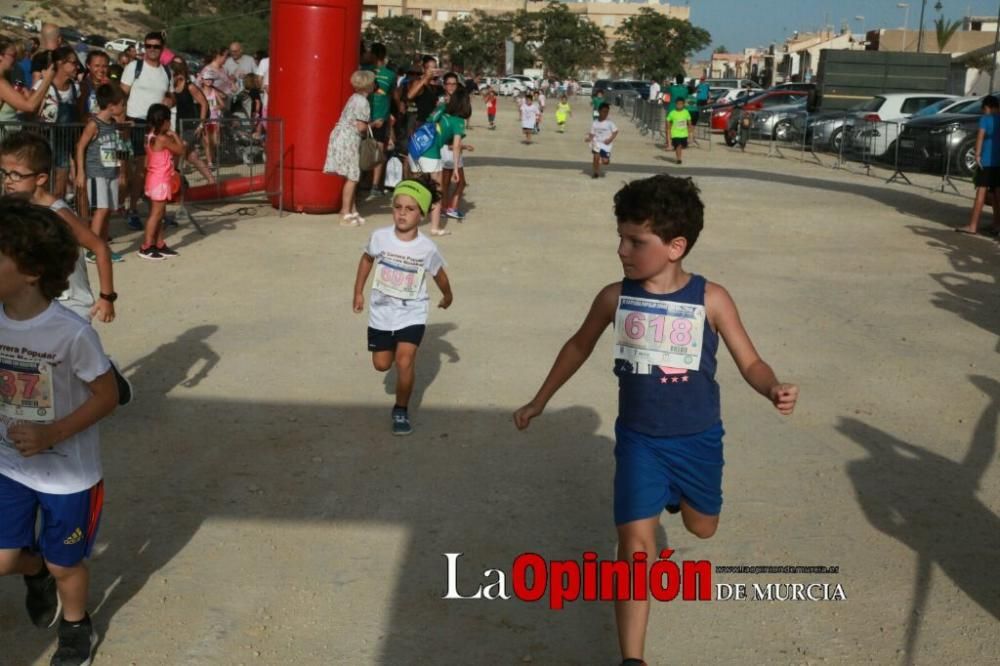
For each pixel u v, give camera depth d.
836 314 8.99
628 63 106.06
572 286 9.65
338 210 13.52
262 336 7.69
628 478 3.47
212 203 13.50
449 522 4.85
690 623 4.08
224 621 3.96
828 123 26.47
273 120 13.09
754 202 16.31
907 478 5.52
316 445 5.70
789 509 5.10
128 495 4.99
